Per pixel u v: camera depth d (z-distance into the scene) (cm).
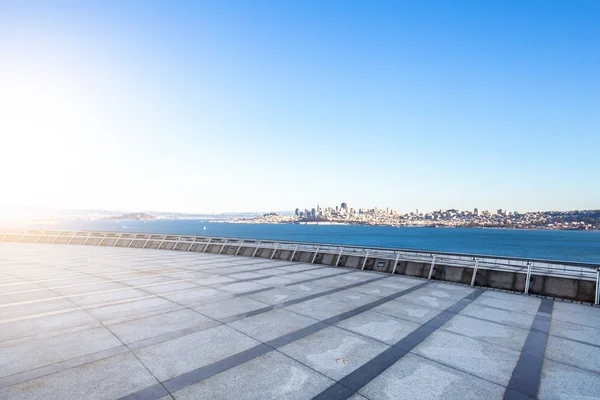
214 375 536
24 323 789
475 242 14412
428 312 916
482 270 1297
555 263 1154
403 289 1214
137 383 505
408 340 703
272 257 2108
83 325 777
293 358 606
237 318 839
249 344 670
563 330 777
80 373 535
